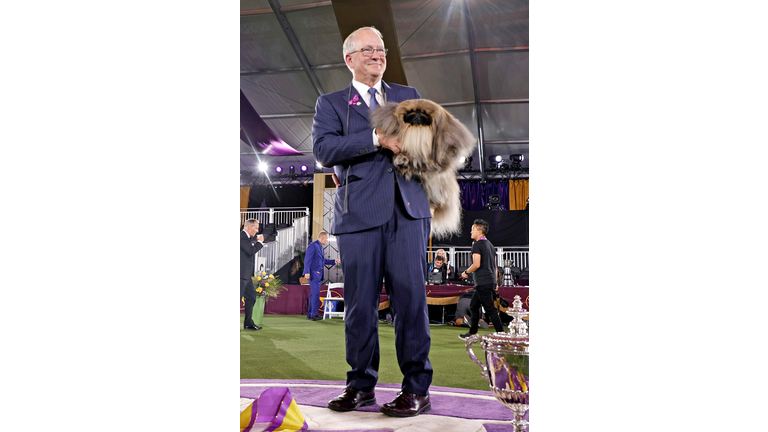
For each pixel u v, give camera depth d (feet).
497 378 5.28
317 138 6.21
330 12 18.22
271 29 18.80
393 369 8.70
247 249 15.16
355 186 6.03
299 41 18.98
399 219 5.94
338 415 5.82
